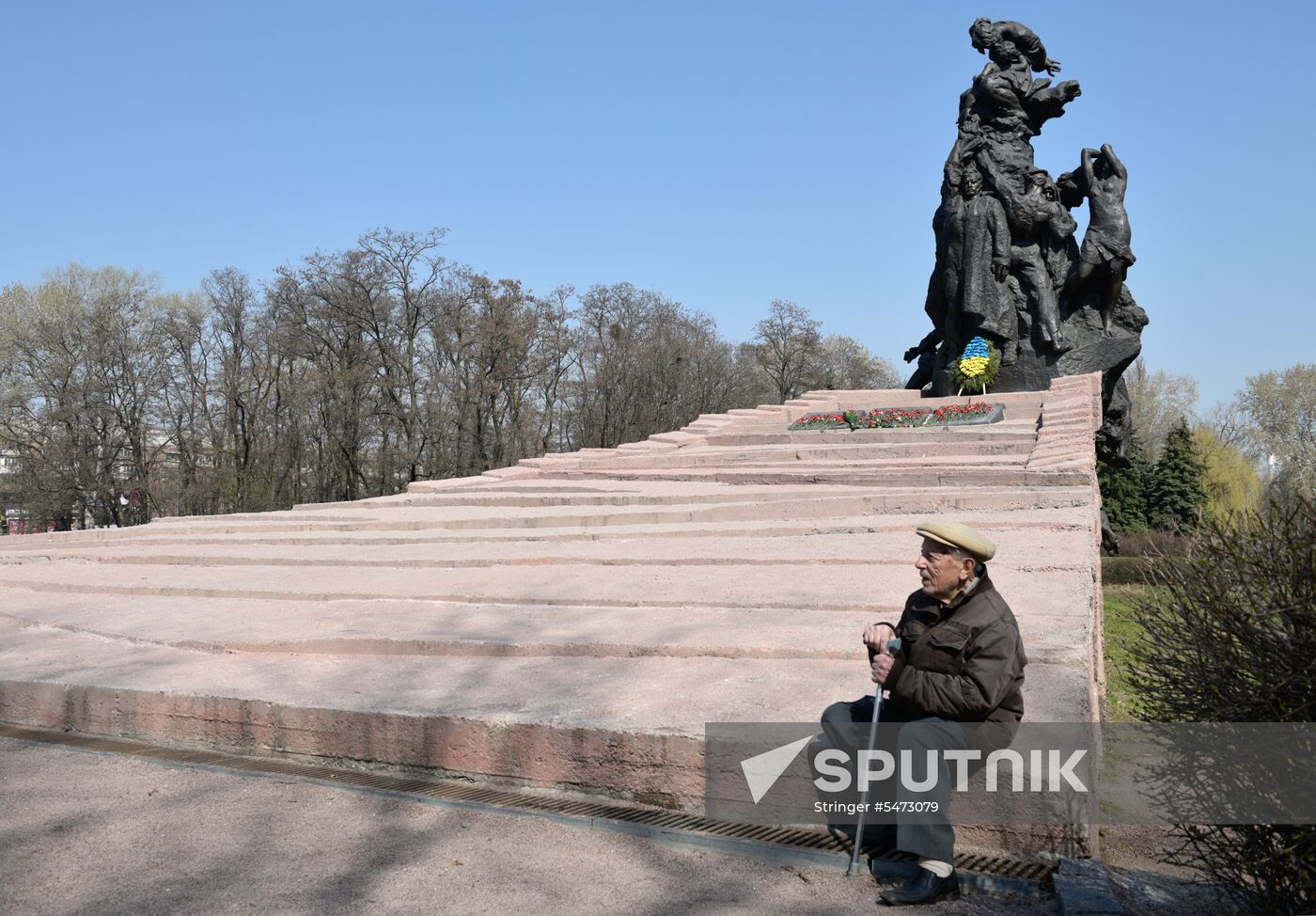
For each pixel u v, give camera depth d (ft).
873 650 15.11
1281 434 205.77
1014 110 78.59
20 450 140.05
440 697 20.25
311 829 16.48
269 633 26.76
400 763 19.13
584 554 35.65
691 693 19.21
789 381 183.01
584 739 17.56
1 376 138.92
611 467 61.62
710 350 171.63
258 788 18.54
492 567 35.40
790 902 13.67
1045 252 77.61
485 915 13.46
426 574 34.65
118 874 14.85
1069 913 12.78
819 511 40.63
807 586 27.68
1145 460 151.02
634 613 26.27
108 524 146.00
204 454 149.59
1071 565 26.30
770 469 54.24
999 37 79.10
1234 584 12.85
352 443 139.95
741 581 29.19
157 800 18.02
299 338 141.90
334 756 19.79
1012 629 14.37
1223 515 13.85
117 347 141.18
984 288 77.20
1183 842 15.33
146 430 145.79
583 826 16.30
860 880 14.28
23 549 49.98
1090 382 70.18
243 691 21.54
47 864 15.21
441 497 53.42
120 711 22.44
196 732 21.44
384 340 140.36
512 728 18.16
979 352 75.97
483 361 140.77
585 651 22.93
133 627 29.25
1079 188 79.00
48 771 19.94
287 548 41.83
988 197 77.82
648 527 40.47
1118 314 77.61
